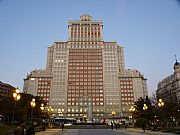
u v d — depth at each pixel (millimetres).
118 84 174625
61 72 176625
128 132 43062
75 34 188000
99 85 173500
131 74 178000
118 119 160750
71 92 171000
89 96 169250
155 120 75625
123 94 172375
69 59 180500
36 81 175000
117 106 168125
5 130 32375
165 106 73812
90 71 177375
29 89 173000
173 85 144250
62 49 183250
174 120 75438
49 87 173250
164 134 34125
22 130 18219
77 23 191375
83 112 163250
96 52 183000
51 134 38844
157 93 166250
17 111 72438
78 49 183375
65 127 74938
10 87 166250
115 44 185375
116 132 43688
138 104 86938
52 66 179625
